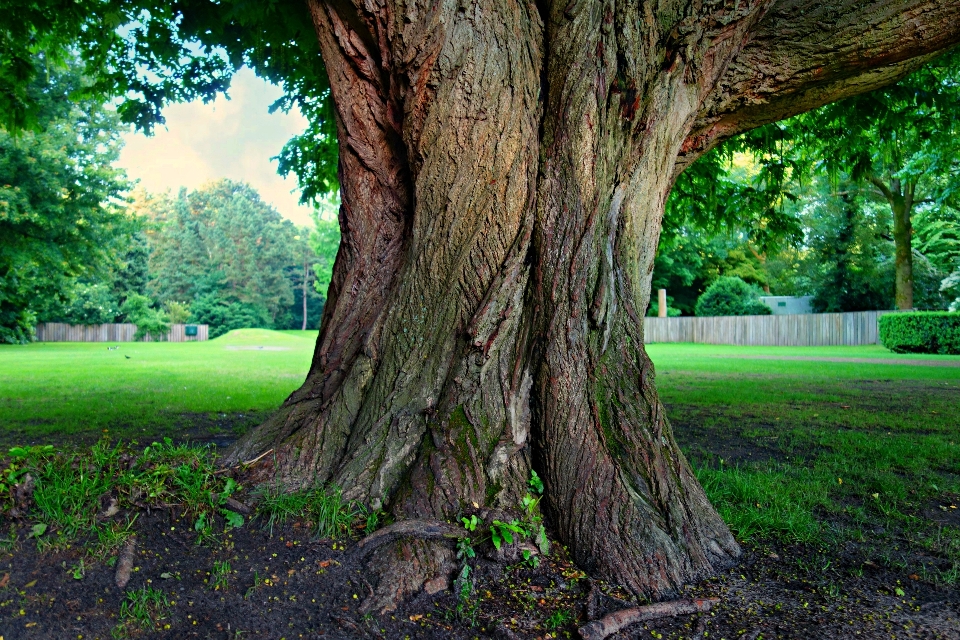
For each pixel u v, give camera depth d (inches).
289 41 267.7
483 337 128.8
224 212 3011.8
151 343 1547.7
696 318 1298.0
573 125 127.6
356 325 149.2
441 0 122.5
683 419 291.3
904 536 143.3
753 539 136.8
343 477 128.8
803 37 141.9
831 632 100.7
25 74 257.9
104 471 128.7
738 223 379.6
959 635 99.9
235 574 109.0
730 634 100.1
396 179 147.8
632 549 114.3
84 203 1024.2
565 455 125.0
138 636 95.0
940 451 220.2
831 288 1245.1
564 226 128.6
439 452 126.0
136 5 246.5
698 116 154.0
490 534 116.3
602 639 97.1
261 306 2706.7
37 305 1389.0
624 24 125.7
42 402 345.1
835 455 214.7
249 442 144.0
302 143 351.3
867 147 299.4
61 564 106.0
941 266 1203.9
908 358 755.4
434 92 127.2
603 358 129.4
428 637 98.7
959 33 139.7
